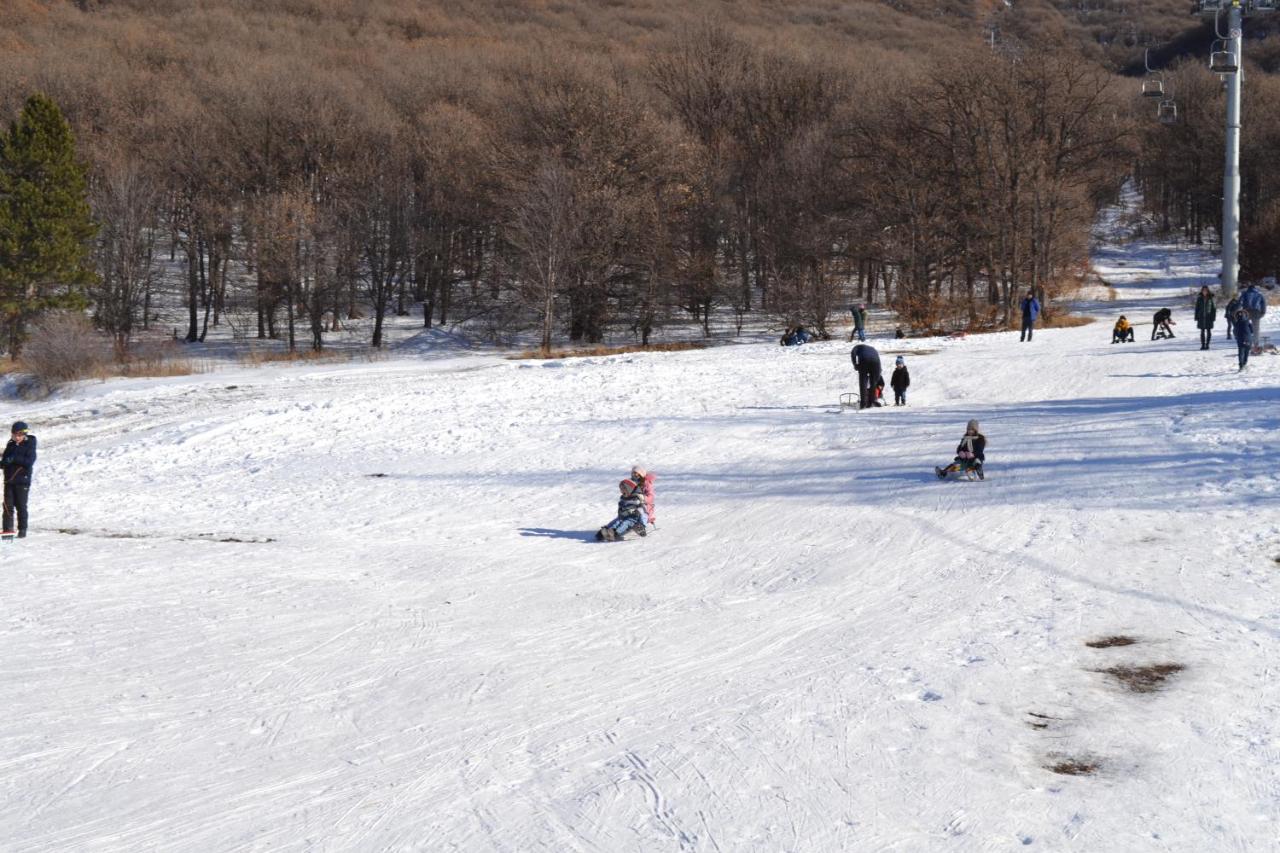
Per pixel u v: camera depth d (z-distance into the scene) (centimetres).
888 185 6028
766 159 7331
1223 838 642
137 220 6366
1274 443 1811
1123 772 734
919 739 800
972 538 1461
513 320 6341
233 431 2975
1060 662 958
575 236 5853
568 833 667
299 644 1074
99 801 721
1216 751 761
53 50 9062
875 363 2698
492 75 9475
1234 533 1352
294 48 11281
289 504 2012
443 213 7281
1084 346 3788
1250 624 1030
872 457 2114
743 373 3531
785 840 650
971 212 5856
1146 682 901
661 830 668
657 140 6425
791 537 1555
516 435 2636
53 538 1691
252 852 649
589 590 1302
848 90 7962
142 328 6906
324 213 6550
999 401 2677
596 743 812
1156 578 1200
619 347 5947
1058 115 5997
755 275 7606
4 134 5884
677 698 909
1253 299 2783
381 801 717
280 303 6725
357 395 3541
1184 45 17188
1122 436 2052
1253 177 9175
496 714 877
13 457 1694
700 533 1619
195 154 7019
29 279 5638
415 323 7562
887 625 1106
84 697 920
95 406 3769
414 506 1925
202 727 851
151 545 1614
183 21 11794
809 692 912
